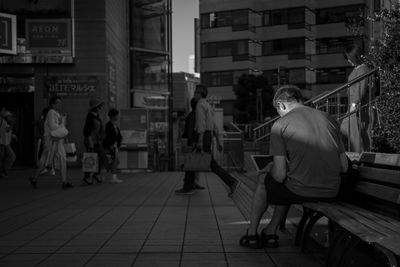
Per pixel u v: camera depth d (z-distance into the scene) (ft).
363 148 23.08
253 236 17.87
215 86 225.97
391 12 19.93
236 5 222.89
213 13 226.99
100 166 42.22
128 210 26.71
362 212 14.23
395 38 19.56
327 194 15.97
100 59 62.75
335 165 16.06
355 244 13.64
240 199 30.22
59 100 38.19
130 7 77.97
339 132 16.65
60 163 37.86
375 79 21.95
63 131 37.60
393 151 19.72
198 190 36.29
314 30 216.74
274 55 219.20
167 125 81.66
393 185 13.55
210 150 33.04
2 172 48.65
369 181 15.55
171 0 84.94
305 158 16.02
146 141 54.65
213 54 226.99
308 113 16.46
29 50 61.62
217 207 27.66
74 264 15.89
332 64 212.64
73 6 62.59
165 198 31.78
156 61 81.87
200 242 18.86
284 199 16.34
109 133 42.14
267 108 186.39
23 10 62.44
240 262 16.01
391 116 19.34
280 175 16.20
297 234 18.11
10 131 48.70
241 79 190.60
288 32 215.72
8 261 16.29
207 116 32.91
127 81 77.66
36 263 16.02
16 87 62.64
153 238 19.61
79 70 62.80
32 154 65.82
